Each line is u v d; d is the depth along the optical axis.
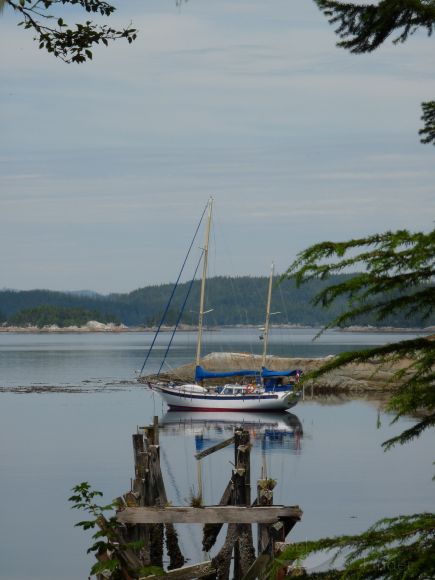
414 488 68.25
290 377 148.62
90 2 20.50
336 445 95.56
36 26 20.55
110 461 83.00
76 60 20.95
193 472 78.38
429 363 15.44
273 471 78.00
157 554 42.47
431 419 16.06
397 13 16.23
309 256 15.12
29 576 45.44
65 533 54.81
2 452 89.38
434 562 13.95
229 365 179.88
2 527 56.28
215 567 34.62
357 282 14.92
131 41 21.06
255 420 126.69
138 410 138.00
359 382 157.75
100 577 26.66
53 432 106.75
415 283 14.99
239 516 31.72
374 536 15.10
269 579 15.72
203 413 136.88
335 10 16.61
